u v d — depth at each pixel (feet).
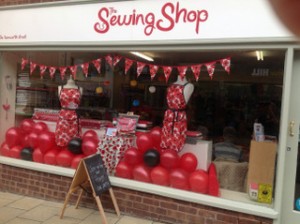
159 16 12.01
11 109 16.61
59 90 14.84
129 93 16.30
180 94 12.51
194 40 11.48
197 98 15.33
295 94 10.90
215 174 12.42
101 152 13.43
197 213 11.81
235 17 10.88
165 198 12.31
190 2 11.50
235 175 12.77
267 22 10.43
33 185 14.67
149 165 12.79
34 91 16.93
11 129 15.66
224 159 13.43
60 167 14.25
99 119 16.21
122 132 13.89
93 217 12.72
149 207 12.57
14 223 11.88
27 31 14.34
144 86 15.96
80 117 15.43
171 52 12.71
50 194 14.32
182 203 12.04
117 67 15.75
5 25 14.79
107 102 16.53
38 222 12.05
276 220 10.64
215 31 11.19
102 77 16.52
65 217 12.61
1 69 15.70
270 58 14.14
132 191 12.85
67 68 14.93
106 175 12.42
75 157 14.16
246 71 15.98
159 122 15.30
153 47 12.26
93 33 13.14
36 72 16.90
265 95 15.76
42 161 14.79
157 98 15.61
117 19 12.68
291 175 10.96
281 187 10.62
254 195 11.41
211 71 12.39
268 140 12.46
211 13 11.21
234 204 11.18
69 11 13.50
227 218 11.35
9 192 15.21
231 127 15.90
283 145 10.57
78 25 13.37
